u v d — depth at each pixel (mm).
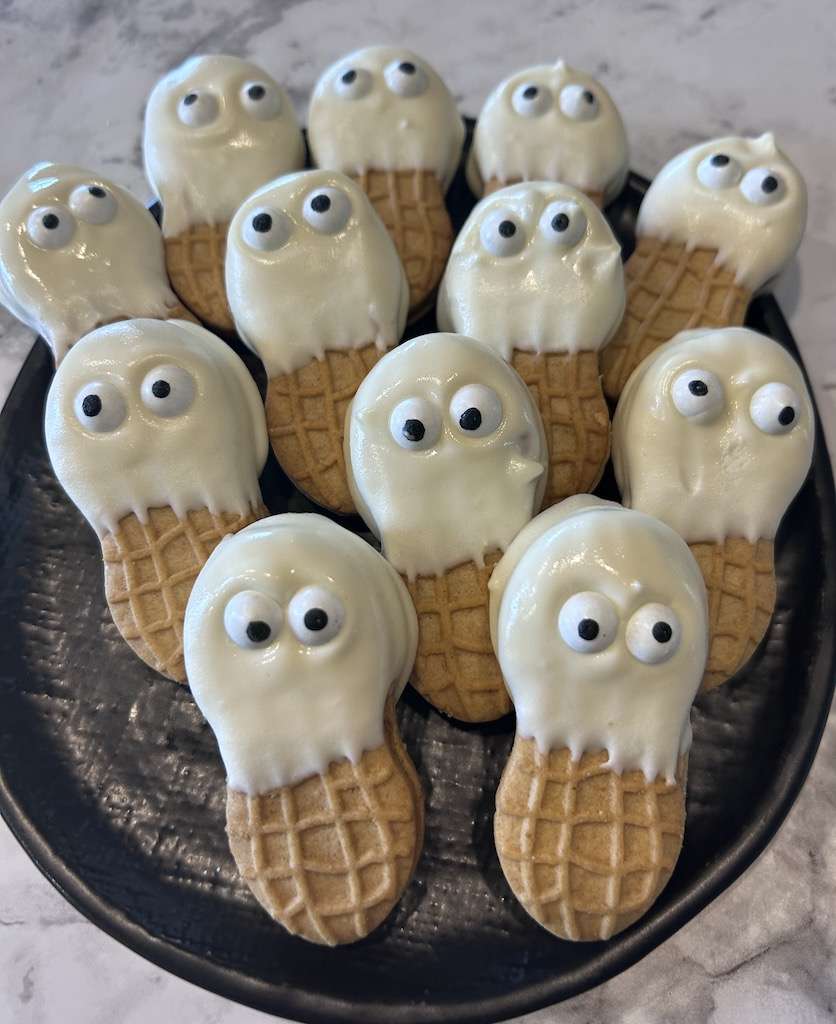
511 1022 146
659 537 131
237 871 144
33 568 165
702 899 136
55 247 162
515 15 234
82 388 145
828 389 189
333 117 178
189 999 152
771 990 147
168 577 147
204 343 157
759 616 147
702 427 146
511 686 134
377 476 142
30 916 157
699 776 147
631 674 127
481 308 157
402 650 140
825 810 158
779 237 164
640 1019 146
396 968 136
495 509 142
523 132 176
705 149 172
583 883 129
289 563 129
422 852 144
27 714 155
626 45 228
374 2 237
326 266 156
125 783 151
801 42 226
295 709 129
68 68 233
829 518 158
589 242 155
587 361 158
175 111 175
